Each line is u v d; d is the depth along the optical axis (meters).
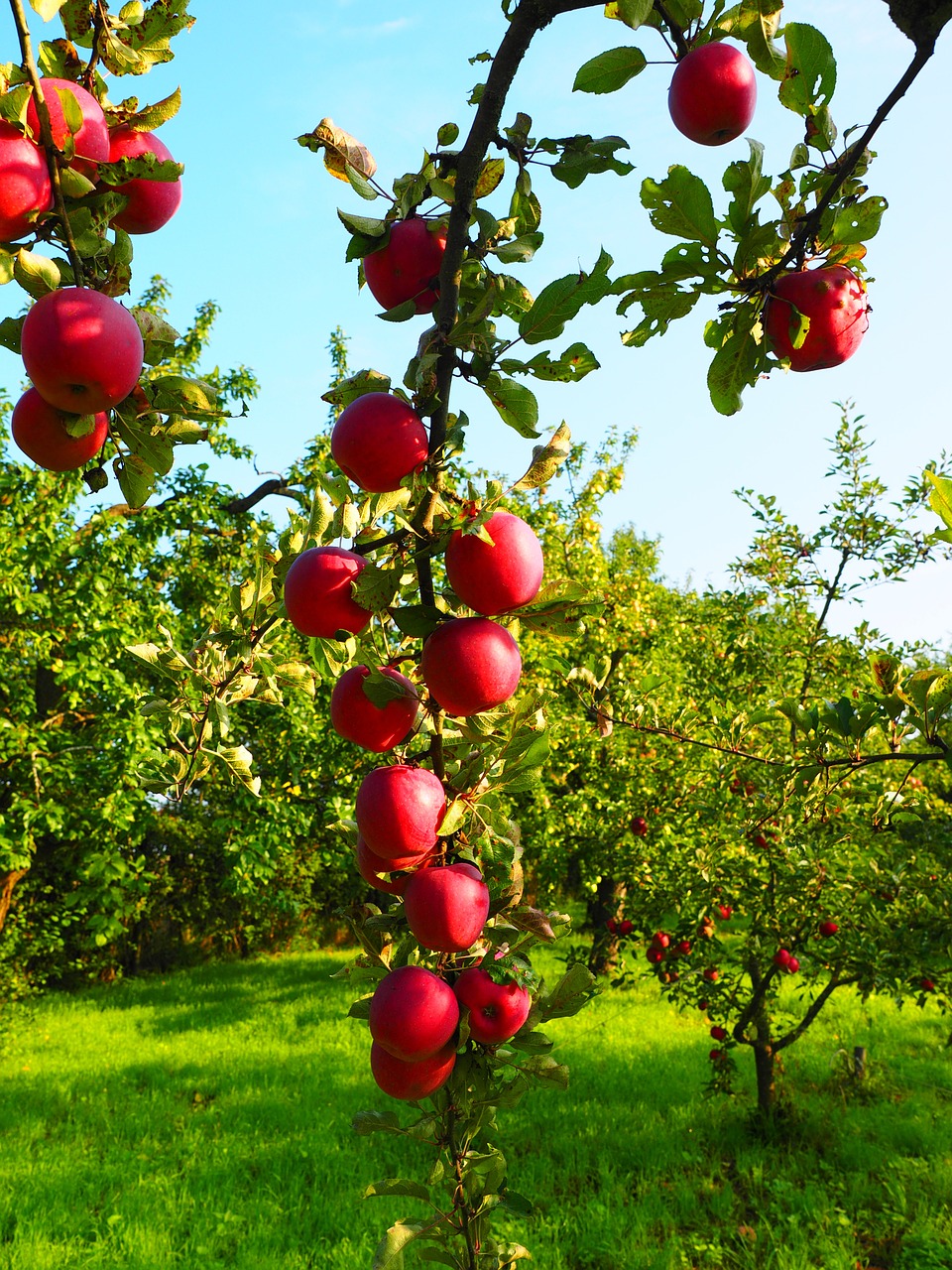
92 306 1.09
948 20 1.20
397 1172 6.95
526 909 1.53
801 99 1.33
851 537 7.30
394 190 1.45
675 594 14.46
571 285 1.28
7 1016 12.53
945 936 5.98
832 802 4.41
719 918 7.54
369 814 1.37
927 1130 7.38
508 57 1.29
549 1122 7.82
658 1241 5.73
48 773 10.25
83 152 1.13
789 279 1.41
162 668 2.49
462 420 1.34
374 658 1.51
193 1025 12.61
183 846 17.66
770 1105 7.56
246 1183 6.79
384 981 1.43
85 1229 5.98
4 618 10.45
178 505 10.91
